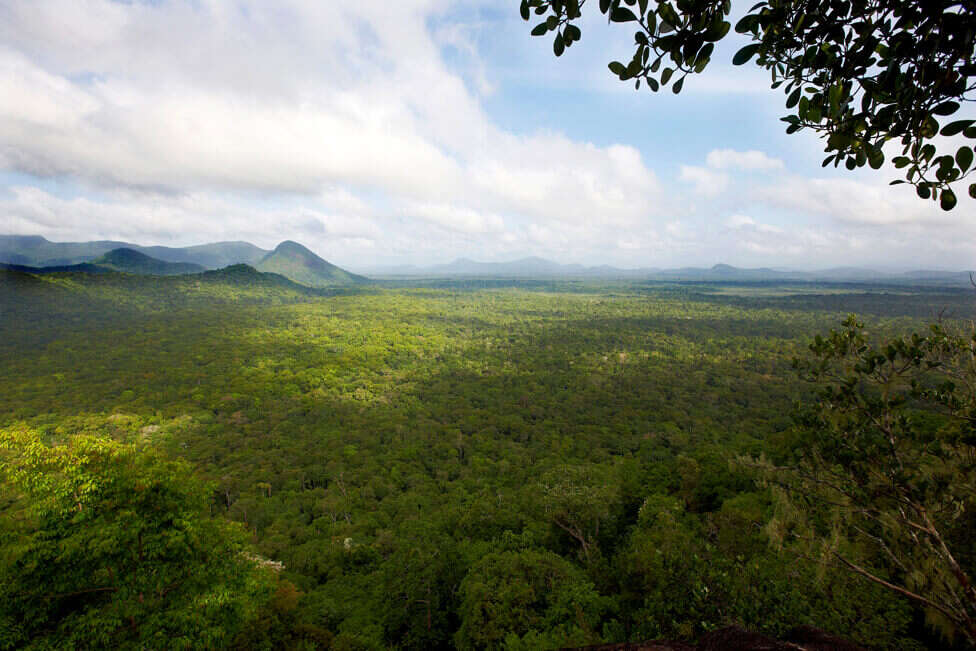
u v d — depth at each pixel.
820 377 2.88
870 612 5.09
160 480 7.62
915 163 1.62
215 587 7.38
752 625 5.59
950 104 1.44
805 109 1.78
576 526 17.50
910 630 5.16
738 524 9.00
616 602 10.97
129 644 6.37
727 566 6.59
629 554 11.22
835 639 2.18
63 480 6.88
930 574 2.89
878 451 2.64
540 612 12.30
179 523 7.50
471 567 14.84
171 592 7.31
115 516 7.07
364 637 14.34
